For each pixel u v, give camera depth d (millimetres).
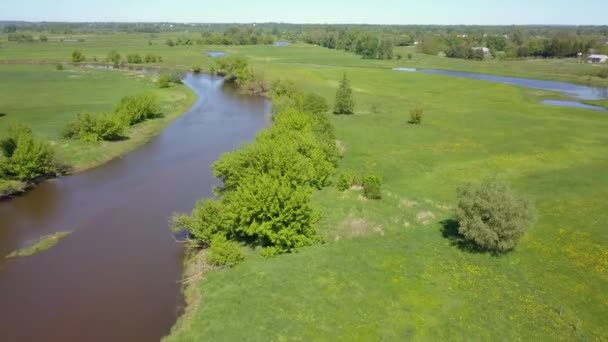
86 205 44719
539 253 32594
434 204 42125
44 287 31250
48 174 52219
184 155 60688
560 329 24938
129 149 62781
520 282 29172
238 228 33875
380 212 39938
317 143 49906
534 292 28141
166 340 25234
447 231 36250
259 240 34750
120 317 28141
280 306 27000
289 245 33438
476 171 51656
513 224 30953
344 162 54938
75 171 54000
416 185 47688
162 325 27375
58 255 35375
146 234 38688
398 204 41844
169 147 64188
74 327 27328
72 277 32406
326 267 31016
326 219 38500
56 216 42250
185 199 46188
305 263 31562
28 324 27625
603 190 44625
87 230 39469
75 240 37719
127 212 43125
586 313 26188
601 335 24422
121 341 26172
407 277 29812
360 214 39406
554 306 26781
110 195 47250
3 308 29078
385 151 59250
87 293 30531
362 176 47594
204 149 63344
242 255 32375
